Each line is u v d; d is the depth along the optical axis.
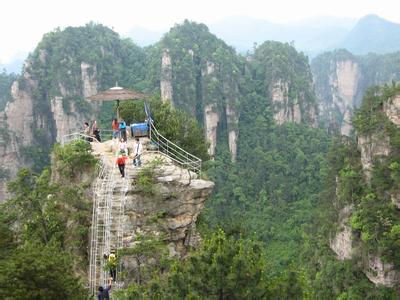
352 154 71.75
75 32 142.25
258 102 141.00
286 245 85.94
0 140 119.81
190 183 20.08
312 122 145.62
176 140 35.84
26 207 21.77
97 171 21.14
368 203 58.62
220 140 134.25
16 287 14.29
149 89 137.12
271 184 112.56
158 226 19.09
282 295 15.72
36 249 16.97
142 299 15.45
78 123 131.38
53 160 24.08
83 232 19.70
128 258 18.06
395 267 52.59
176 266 16.22
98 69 138.12
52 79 132.00
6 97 148.62
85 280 18.39
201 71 139.50
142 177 19.67
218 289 14.88
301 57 158.12
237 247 15.76
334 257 64.31
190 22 154.75
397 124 62.47
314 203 102.31
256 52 158.50
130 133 28.39
